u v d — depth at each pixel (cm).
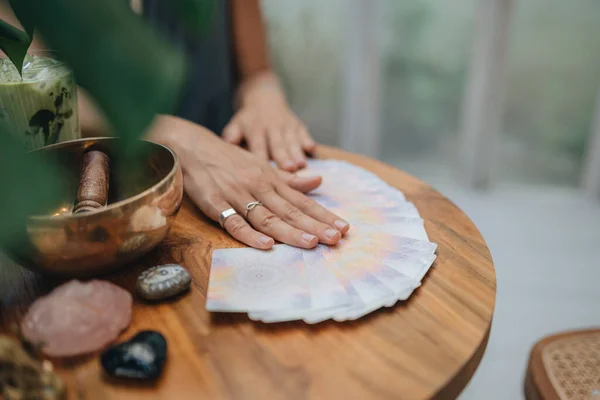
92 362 44
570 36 166
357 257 54
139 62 27
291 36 179
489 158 177
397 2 171
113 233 48
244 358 44
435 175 188
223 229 61
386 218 62
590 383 65
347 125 188
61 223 45
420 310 49
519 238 158
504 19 156
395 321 47
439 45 177
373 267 53
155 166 58
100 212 46
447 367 43
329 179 71
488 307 49
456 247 58
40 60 59
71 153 57
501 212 170
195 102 98
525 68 172
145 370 41
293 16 177
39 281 52
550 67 171
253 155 67
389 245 56
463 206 173
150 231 50
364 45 171
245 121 83
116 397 41
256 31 104
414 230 60
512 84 175
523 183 183
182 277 50
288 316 47
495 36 158
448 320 48
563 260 150
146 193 49
